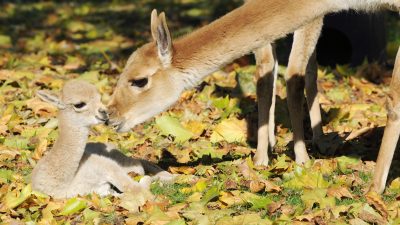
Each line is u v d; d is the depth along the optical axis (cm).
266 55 1249
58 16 2448
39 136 1366
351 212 1031
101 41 2170
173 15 2409
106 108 1099
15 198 1077
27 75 1752
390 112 1095
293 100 1243
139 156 1304
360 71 1817
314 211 1041
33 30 2308
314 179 1138
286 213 1040
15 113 1473
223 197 1082
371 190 1110
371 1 1135
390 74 1836
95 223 1022
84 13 2489
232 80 1741
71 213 1059
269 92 1252
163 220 1009
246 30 1107
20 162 1257
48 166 1102
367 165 1228
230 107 1541
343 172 1199
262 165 1243
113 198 1116
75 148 1098
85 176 1118
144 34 2234
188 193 1130
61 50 2100
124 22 2377
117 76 1823
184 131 1391
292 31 1120
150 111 1133
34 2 2645
